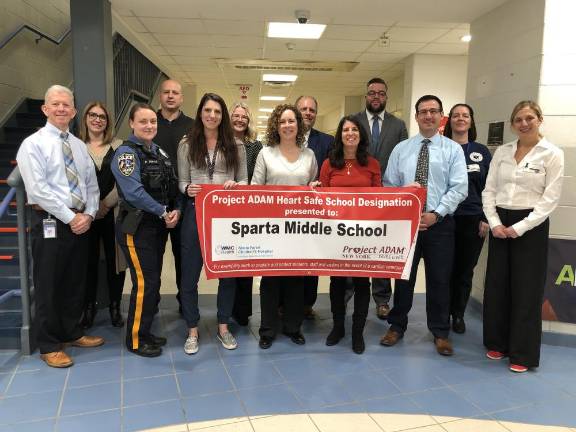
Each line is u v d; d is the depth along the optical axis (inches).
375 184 115.2
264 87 413.4
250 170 130.0
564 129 126.5
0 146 194.7
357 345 117.3
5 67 206.1
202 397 93.9
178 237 132.3
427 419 87.3
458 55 265.9
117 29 223.6
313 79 363.9
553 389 100.5
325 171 117.0
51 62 250.5
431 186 114.0
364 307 116.9
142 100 290.7
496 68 153.8
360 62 293.9
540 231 106.3
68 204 104.7
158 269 114.7
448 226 115.0
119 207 111.3
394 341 123.0
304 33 226.1
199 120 112.0
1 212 106.7
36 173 98.7
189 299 116.3
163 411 88.4
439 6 156.2
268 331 119.8
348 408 90.7
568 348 125.2
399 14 169.0
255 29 220.5
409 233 112.3
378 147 140.6
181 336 127.2
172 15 190.4
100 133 123.9
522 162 107.7
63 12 265.1
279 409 89.7
